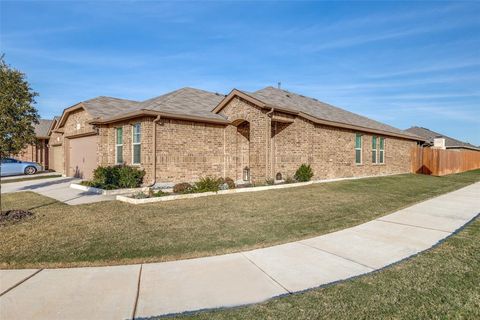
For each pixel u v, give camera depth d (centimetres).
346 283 380
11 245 523
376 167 1975
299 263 449
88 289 365
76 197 1072
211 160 1429
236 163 1520
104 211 809
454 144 3484
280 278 397
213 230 618
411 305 324
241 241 547
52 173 2167
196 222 684
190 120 1340
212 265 441
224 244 530
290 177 1439
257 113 1354
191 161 1355
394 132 2116
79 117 1731
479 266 432
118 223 676
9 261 452
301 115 1466
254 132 1365
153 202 941
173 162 1296
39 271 420
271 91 1723
